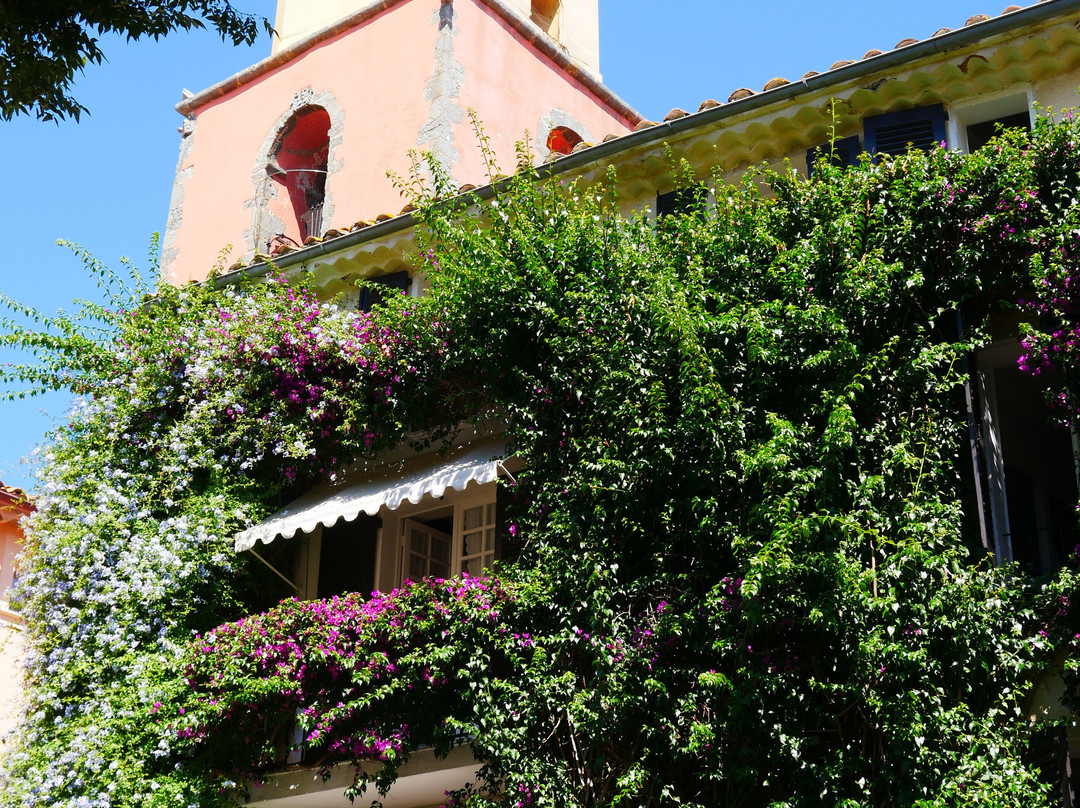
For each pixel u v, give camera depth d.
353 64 20.91
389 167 19.66
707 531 10.75
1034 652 9.93
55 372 14.77
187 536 13.37
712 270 11.59
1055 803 9.33
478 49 20.38
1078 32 11.90
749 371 11.05
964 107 12.74
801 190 11.78
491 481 12.76
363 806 13.63
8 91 10.85
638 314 11.59
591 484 11.03
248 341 13.94
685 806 10.03
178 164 22.59
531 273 12.05
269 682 11.98
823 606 9.70
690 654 10.52
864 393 10.59
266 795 13.22
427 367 13.06
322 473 14.23
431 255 13.19
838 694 9.95
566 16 23.59
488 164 14.32
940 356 10.54
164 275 21.59
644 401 11.24
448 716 11.67
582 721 10.40
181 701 12.59
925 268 11.16
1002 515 10.88
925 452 10.29
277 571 13.72
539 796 10.52
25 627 14.03
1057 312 10.47
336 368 13.76
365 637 11.75
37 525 14.20
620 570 11.02
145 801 12.23
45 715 13.15
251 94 22.17
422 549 14.84
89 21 10.95
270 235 20.91
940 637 9.77
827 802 9.70
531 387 11.95
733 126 13.37
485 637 11.25
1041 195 11.11
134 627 13.13
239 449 13.91
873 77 12.66
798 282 11.12
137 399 14.31
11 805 12.55
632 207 14.29
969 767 9.26
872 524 10.14
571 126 22.06
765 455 10.09
